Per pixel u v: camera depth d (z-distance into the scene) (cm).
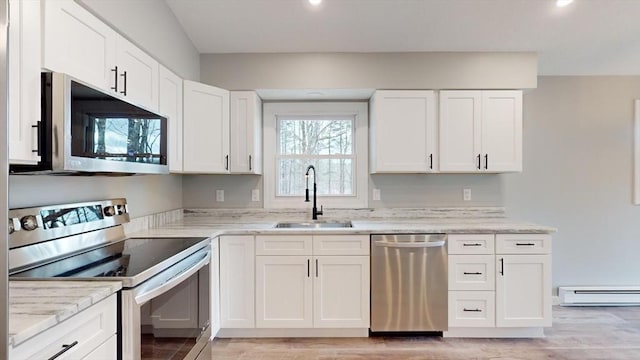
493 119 301
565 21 259
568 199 354
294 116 345
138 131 178
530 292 265
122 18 188
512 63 302
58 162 124
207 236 232
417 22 263
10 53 111
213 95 287
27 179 157
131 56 195
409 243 260
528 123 353
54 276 136
